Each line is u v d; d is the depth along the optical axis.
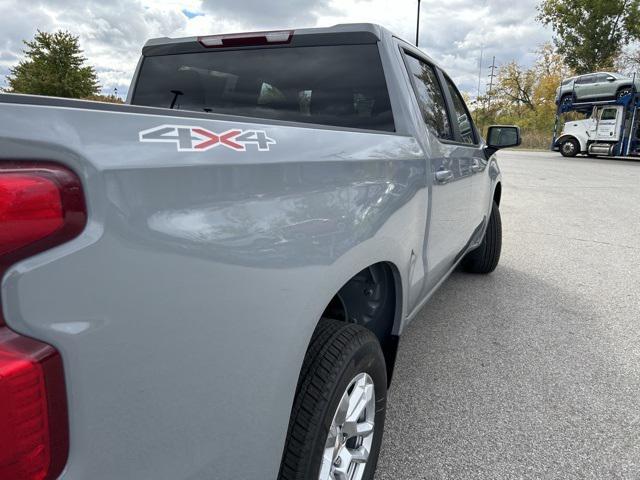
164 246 0.94
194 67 2.72
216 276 1.05
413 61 2.76
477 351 3.36
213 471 1.12
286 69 2.53
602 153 24.17
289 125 1.45
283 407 1.29
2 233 0.75
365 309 2.15
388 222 1.86
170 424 1.00
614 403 2.74
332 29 2.45
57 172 0.80
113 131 0.90
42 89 43.78
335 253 1.47
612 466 2.23
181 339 0.99
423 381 2.96
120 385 0.89
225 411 1.12
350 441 1.81
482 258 4.93
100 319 0.84
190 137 1.05
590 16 41.91
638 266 5.51
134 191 0.89
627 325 3.82
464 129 3.64
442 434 2.46
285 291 1.25
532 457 2.29
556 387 2.90
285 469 1.45
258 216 1.18
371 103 2.38
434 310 4.11
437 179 2.50
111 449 0.89
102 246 0.84
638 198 11.13
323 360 1.54
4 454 0.76
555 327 3.77
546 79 46.81
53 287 0.78
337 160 1.56
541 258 5.86
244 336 1.14
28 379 0.77
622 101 23.23
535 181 14.55
